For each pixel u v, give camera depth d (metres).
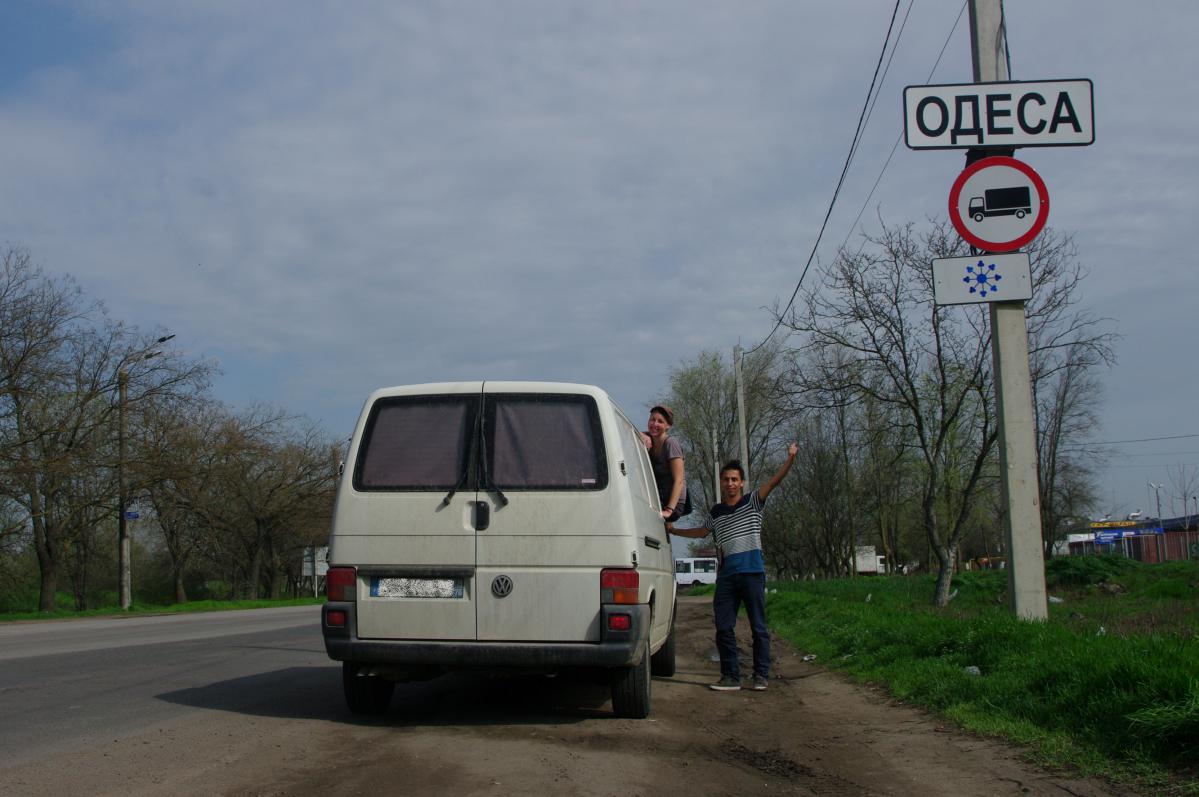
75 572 46.09
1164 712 4.78
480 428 6.30
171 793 4.47
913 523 52.81
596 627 6.01
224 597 63.34
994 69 8.12
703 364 50.69
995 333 8.14
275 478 53.44
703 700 7.79
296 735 5.93
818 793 4.61
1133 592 23.23
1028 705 6.00
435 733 5.99
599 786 4.63
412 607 6.10
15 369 32.06
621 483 6.17
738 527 8.72
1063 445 36.09
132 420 35.28
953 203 8.02
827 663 10.34
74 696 7.86
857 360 21.97
